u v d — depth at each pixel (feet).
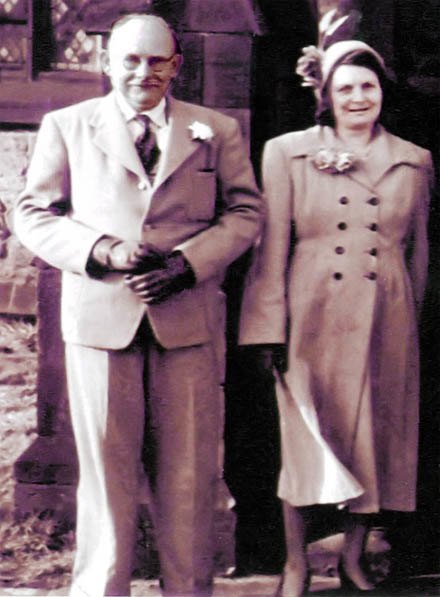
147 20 18.44
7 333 28.55
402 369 20.12
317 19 22.08
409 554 21.40
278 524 21.89
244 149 19.13
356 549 20.49
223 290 21.61
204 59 21.31
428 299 22.58
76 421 18.84
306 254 19.94
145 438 18.98
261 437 22.02
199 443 18.78
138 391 18.65
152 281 18.12
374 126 20.17
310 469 19.79
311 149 19.90
